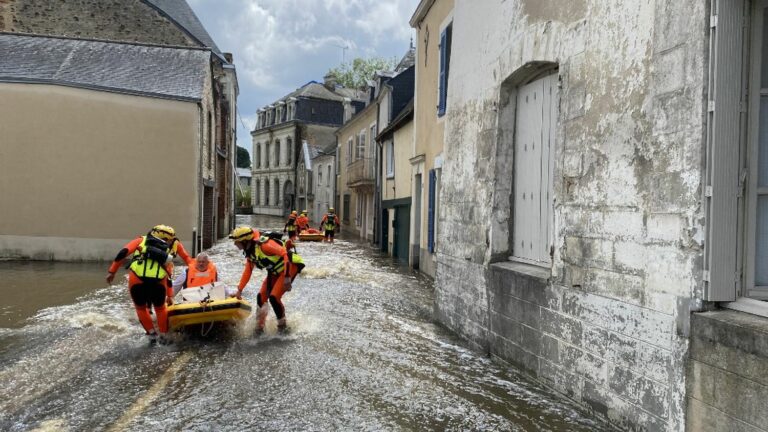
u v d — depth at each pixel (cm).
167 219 1527
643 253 385
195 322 678
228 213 2944
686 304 345
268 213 6194
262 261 717
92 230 1480
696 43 344
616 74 423
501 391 509
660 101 374
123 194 1498
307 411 466
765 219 334
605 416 421
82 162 1476
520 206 608
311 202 4725
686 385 343
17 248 1458
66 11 2389
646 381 378
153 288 657
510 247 628
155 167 1518
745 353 300
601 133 438
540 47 530
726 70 334
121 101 1493
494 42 634
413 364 595
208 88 1866
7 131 1445
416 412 463
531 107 586
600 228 434
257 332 725
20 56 1617
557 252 490
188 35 2573
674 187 358
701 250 336
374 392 510
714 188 332
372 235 2483
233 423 440
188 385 526
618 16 423
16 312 828
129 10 2492
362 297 1014
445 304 775
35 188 1458
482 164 657
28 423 434
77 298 948
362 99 4775
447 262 773
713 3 335
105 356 614
